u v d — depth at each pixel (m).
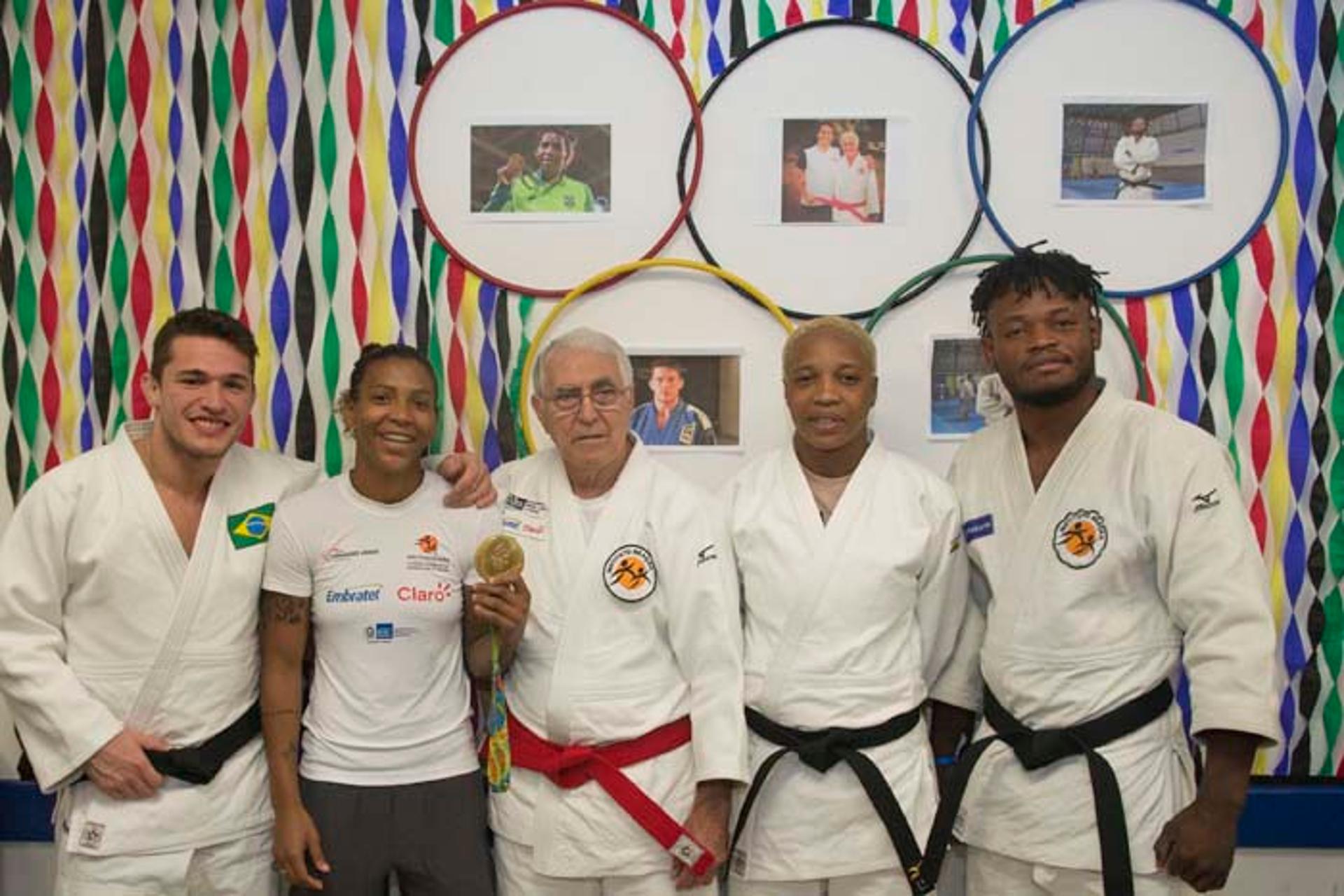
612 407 1.54
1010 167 1.89
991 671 1.59
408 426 1.54
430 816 1.55
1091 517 1.51
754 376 1.91
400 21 1.91
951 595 1.64
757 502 1.62
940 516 1.62
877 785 1.50
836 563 1.55
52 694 1.49
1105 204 1.89
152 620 1.53
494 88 1.90
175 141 1.92
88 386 1.93
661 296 1.91
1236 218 1.88
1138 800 1.47
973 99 1.88
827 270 1.91
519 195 1.91
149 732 1.53
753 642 1.59
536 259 1.91
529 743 1.55
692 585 1.55
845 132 1.89
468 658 1.65
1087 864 1.48
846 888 1.56
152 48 1.92
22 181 1.93
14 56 1.92
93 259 1.93
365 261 1.93
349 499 1.59
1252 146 1.88
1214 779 1.42
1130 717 1.49
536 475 1.66
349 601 1.54
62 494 1.53
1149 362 1.90
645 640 1.55
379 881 1.55
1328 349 1.89
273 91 1.92
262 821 1.59
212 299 1.93
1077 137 1.88
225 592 1.57
